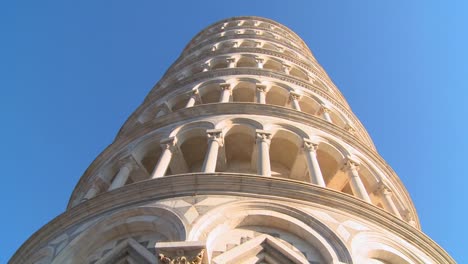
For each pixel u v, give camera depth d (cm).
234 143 2406
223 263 1368
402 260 1639
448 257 1834
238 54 3772
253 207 1608
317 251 1507
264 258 1464
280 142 2388
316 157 2250
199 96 2964
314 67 4116
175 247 1315
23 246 1825
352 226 1634
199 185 1686
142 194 1712
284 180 1702
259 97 2817
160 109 2980
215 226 1511
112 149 2498
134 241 1559
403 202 2497
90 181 2434
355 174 2211
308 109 3100
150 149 2378
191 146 2433
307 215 1595
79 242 1628
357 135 3069
